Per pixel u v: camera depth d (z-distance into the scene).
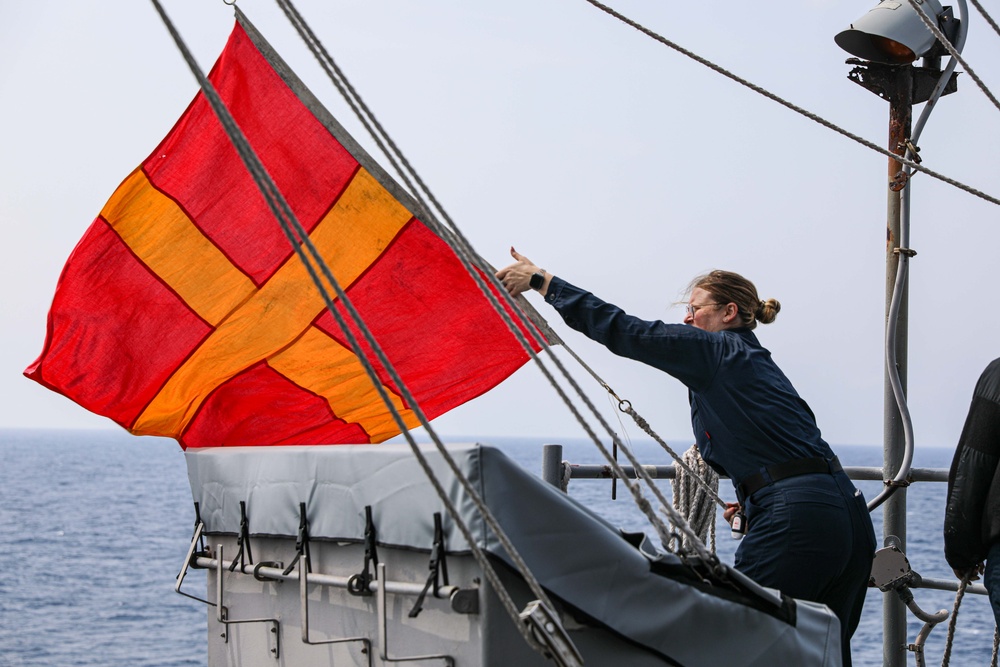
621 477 2.59
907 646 4.83
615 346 3.51
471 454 2.31
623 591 2.48
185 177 4.17
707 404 3.54
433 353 4.49
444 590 2.32
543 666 2.35
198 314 4.23
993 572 3.32
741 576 2.68
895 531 4.86
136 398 4.24
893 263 4.96
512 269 3.63
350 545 2.69
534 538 2.37
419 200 2.60
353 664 2.68
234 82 4.25
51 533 70.75
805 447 3.47
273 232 4.26
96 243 4.11
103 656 31.30
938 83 4.93
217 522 3.22
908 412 4.84
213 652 3.27
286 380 4.43
